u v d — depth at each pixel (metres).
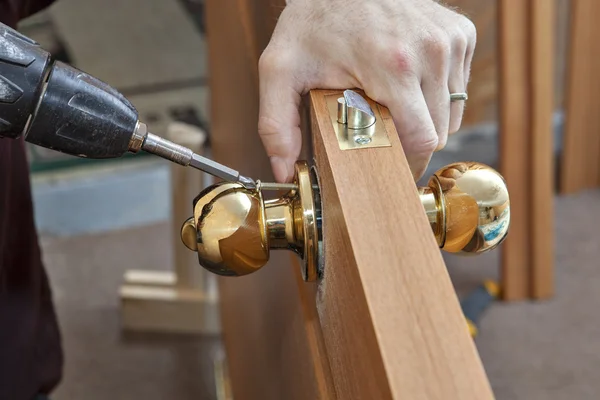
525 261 1.37
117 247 1.51
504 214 0.39
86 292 1.42
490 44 1.34
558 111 1.60
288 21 0.43
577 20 1.41
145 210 1.58
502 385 1.22
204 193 0.39
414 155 0.42
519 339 1.31
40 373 0.77
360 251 0.30
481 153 1.44
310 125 0.42
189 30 1.77
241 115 0.70
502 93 1.26
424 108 0.40
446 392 0.26
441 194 0.38
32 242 0.71
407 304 0.28
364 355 0.30
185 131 1.11
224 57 0.80
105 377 1.25
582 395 1.19
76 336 1.33
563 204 1.59
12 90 0.34
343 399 0.36
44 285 0.78
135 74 1.63
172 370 1.27
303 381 0.47
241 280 0.84
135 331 1.34
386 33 0.40
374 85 0.40
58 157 1.23
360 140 0.35
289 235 0.39
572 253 1.48
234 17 0.68
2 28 0.35
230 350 1.04
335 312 0.36
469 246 0.40
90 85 0.36
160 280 1.33
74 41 1.69
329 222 0.35
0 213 0.61
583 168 1.59
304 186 0.38
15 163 0.65
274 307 0.59
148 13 1.80
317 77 0.42
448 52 0.41
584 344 1.29
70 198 1.58
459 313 0.28
